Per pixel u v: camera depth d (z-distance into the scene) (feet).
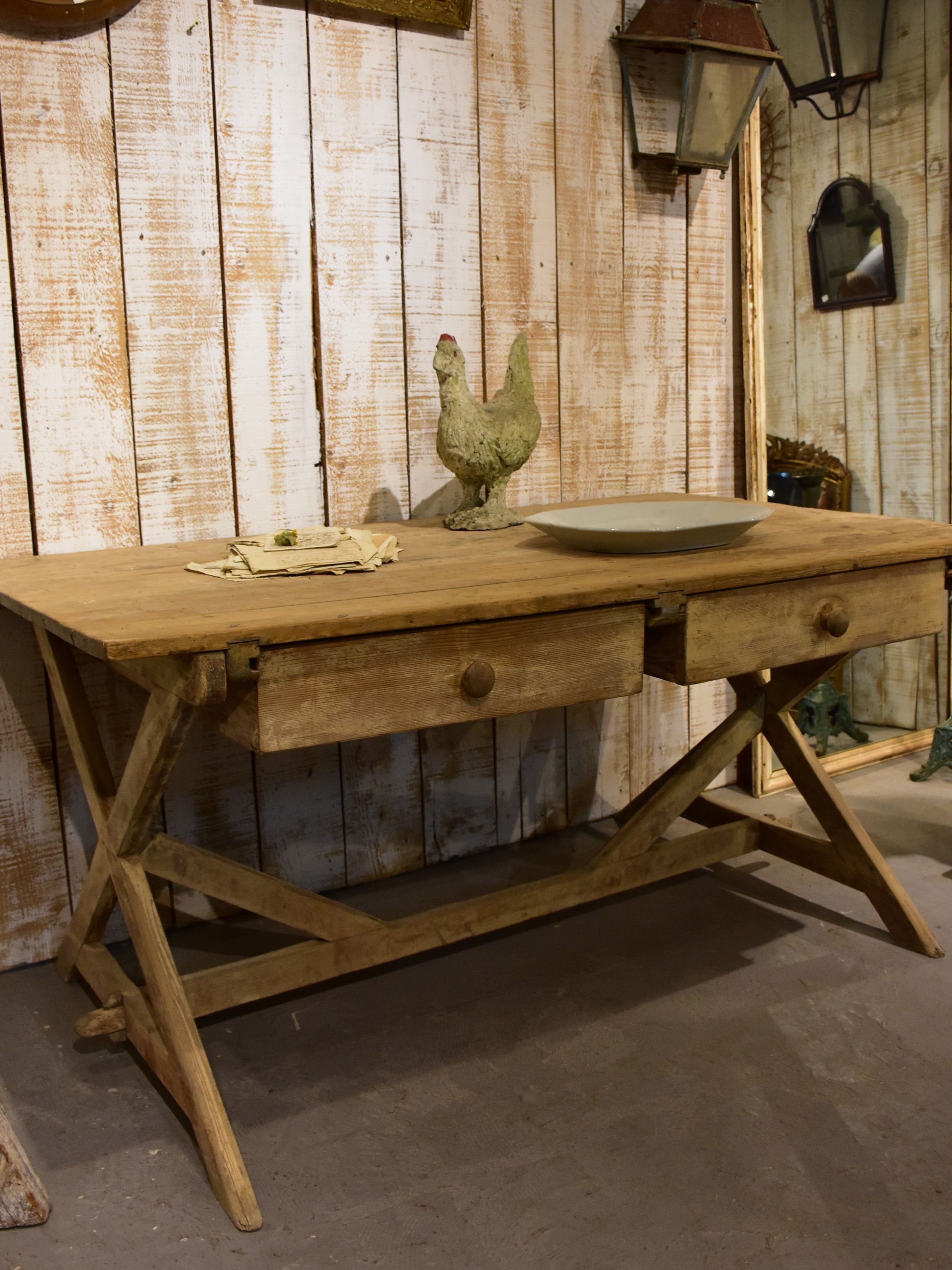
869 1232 4.23
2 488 6.04
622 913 7.09
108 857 5.18
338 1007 6.03
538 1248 4.19
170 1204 4.51
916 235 9.57
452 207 7.26
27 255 5.93
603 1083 5.25
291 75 6.54
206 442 6.61
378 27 6.78
